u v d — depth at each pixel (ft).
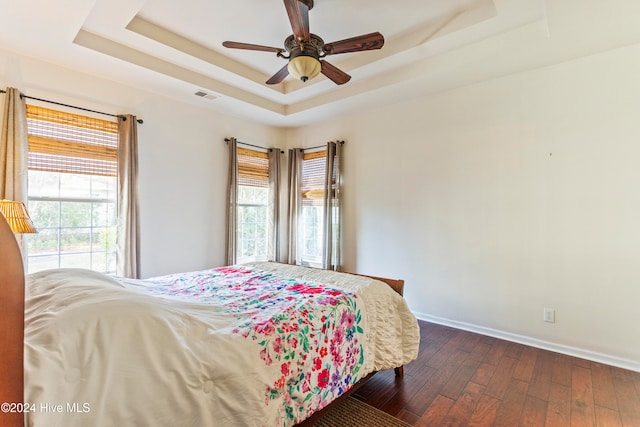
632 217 7.86
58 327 3.11
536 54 8.34
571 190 8.69
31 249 8.89
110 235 10.43
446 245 11.02
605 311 8.19
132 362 3.28
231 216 13.37
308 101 12.97
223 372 3.86
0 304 2.15
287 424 4.54
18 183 8.18
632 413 6.05
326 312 5.65
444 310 11.03
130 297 4.02
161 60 9.67
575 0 6.24
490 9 7.39
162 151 11.48
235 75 10.72
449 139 10.94
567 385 7.06
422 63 9.65
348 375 5.83
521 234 9.49
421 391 6.84
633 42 7.73
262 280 7.75
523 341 9.39
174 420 3.39
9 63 8.30
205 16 8.06
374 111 13.05
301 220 15.57
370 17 8.03
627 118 7.93
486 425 5.72
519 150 9.52
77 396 2.86
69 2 6.42
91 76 9.73
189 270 12.28
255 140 14.93
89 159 9.73
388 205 12.58
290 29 8.61
